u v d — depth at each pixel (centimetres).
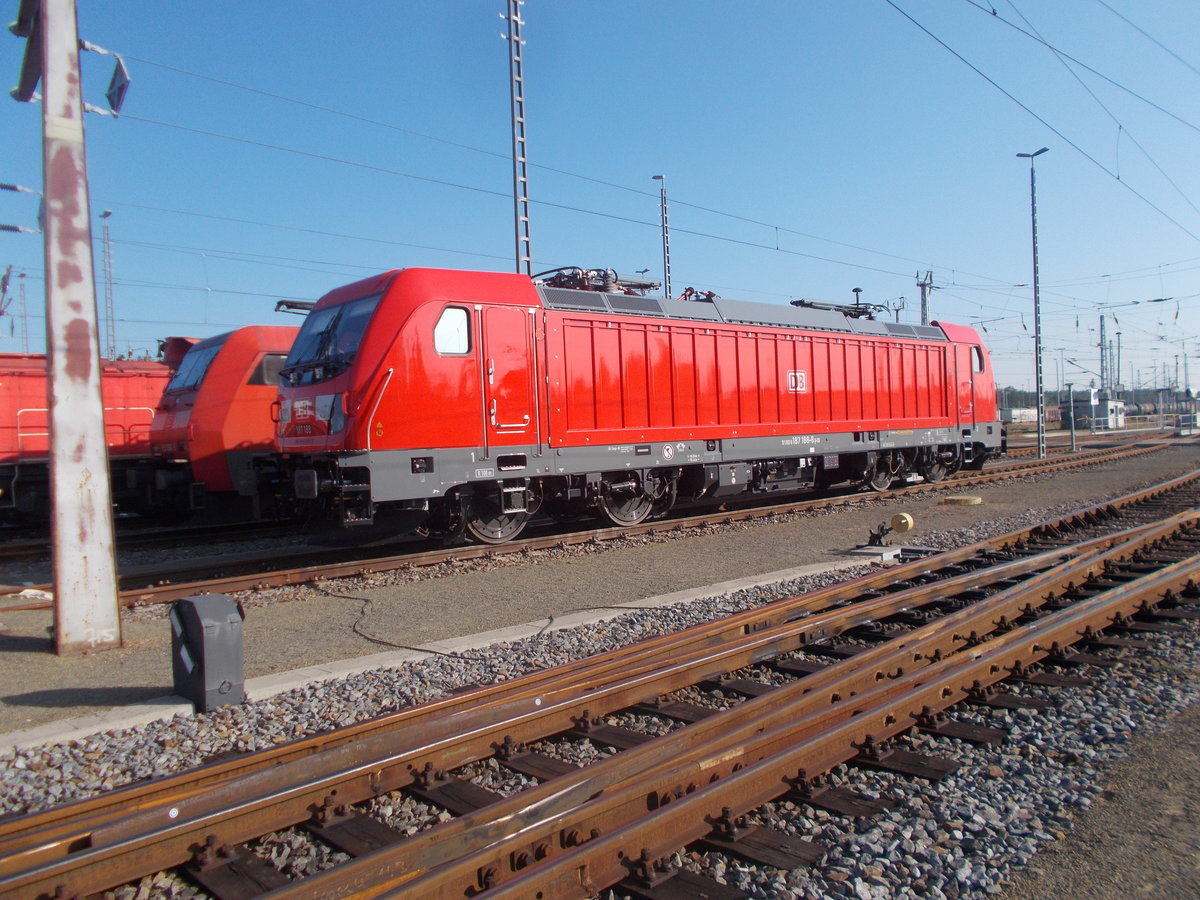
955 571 1012
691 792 418
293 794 415
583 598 912
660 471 1463
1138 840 393
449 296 1134
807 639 713
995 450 2380
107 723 538
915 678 569
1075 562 918
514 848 354
